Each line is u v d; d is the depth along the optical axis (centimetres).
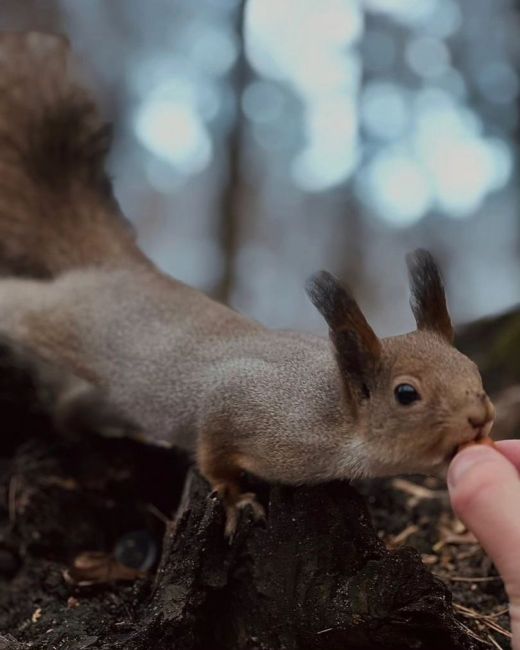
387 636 52
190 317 66
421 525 66
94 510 66
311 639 53
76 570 61
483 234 115
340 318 54
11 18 101
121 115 109
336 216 119
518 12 105
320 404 56
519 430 72
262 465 57
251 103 114
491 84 108
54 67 78
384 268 117
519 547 48
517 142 108
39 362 72
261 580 55
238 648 55
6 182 76
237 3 112
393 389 53
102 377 68
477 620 58
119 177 101
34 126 77
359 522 55
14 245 75
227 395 59
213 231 116
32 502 65
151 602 56
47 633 56
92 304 69
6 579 64
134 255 74
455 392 51
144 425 66
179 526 56
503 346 79
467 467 49
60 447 69
